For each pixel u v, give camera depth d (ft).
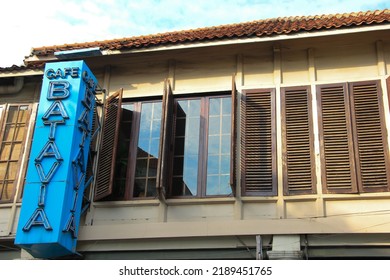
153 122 38.37
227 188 35.12
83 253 35.09
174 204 35.24
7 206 37.14
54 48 43.14
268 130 36.14
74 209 33.94
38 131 35.27
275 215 33.86
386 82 35.91
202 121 37.42
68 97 36.09
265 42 37.22
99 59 39.86
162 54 39.11
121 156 37.70
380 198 33.09
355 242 32.32
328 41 37.29
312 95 36.58
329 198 33.50
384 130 34.71
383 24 35.29
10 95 41.04
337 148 34.76
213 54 39.04
